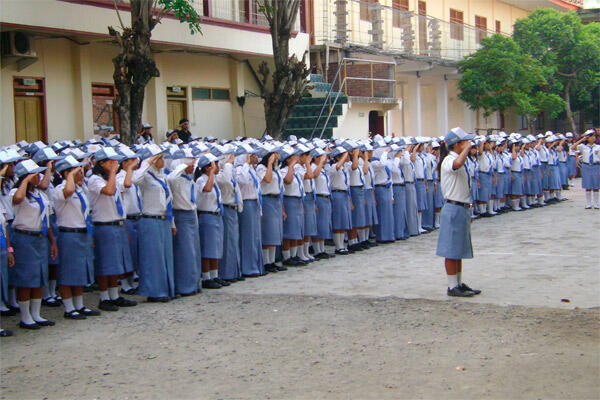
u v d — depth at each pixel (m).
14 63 15.14
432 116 31.92
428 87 32.00
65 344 7.59
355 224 13.36
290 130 20.77
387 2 28.02
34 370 6.70
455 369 6.20
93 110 17.02
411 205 15.06
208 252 10.32
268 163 11.42
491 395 5.53
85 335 7.94
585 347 6.70
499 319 7.86
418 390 5.71
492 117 36.00
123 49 14.17
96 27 15.41
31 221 8.27
